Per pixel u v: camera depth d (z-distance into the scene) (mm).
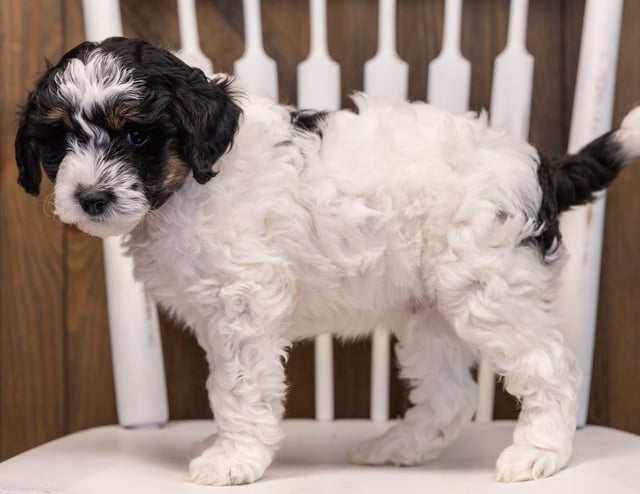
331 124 1536
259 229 1459
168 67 1387
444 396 1667
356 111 1898
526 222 1483
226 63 2070
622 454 1530
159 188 1387
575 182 1576
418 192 1486
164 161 1380
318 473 1486
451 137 1503
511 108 1878
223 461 1404
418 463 1629
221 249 1431
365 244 1506
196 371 2115
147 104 1347
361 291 1567
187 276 1452
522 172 1506
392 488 1314
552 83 2057
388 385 2035
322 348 1962
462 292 1481
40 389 2131
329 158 1496
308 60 1895
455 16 1875
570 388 1501
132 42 1413
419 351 1684
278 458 1654
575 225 1850
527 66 1873
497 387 2092
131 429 1884
